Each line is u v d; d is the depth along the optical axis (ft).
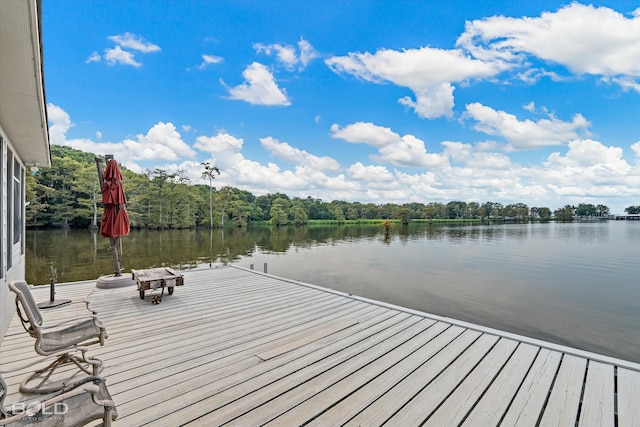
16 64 6.32
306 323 11.73
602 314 25.76
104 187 18.13
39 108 8.86
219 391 7.02
